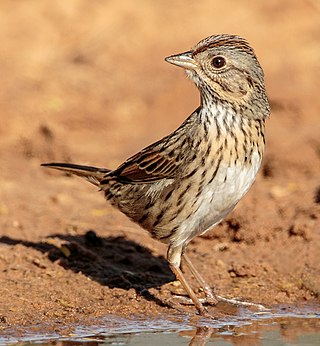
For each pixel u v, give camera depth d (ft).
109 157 59.11
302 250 44.57
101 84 69.41
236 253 44.68
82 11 78.28
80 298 39.17
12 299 38.47
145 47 74.95
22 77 68.90
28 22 76.48
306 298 40.78
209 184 37.17
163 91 68.39
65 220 48.29
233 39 38.65
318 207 49.03
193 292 38.70
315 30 77.00
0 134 61.31
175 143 38.06
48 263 42.29
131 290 40.09
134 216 39.91
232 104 37.88
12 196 51.72
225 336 36.04
